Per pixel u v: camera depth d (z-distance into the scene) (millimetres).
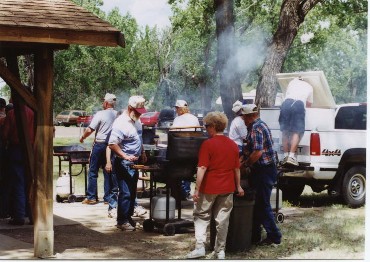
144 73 69000
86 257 7430
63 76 62312
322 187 12336
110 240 8508
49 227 7398
